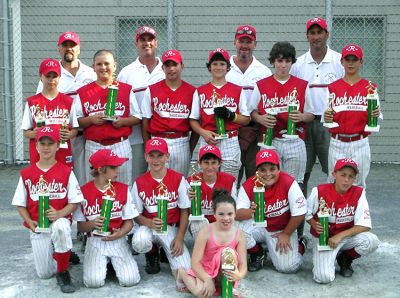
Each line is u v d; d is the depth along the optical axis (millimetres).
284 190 5070
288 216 5113
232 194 5289
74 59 5852
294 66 6020
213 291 4500
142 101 5805
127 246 5008
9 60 9688
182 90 5688
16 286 4832
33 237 4887
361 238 4902
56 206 4863
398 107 10266
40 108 5367
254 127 5988
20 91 10156
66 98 5457
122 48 10430
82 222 4949
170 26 8836
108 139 5504
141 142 6008
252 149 6090
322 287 4797
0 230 6391
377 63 10250
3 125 10250
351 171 4891
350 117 5395
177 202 5172
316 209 5023
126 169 5609
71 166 5539
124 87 5586
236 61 6148
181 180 5184
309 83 5934
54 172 4887
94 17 10312
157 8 10258
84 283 4844
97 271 4812
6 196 7941
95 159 4898
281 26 10227
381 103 10281
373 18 10133
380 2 10055
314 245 5004
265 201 5086
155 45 6086
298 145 5656
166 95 5648
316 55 5953
